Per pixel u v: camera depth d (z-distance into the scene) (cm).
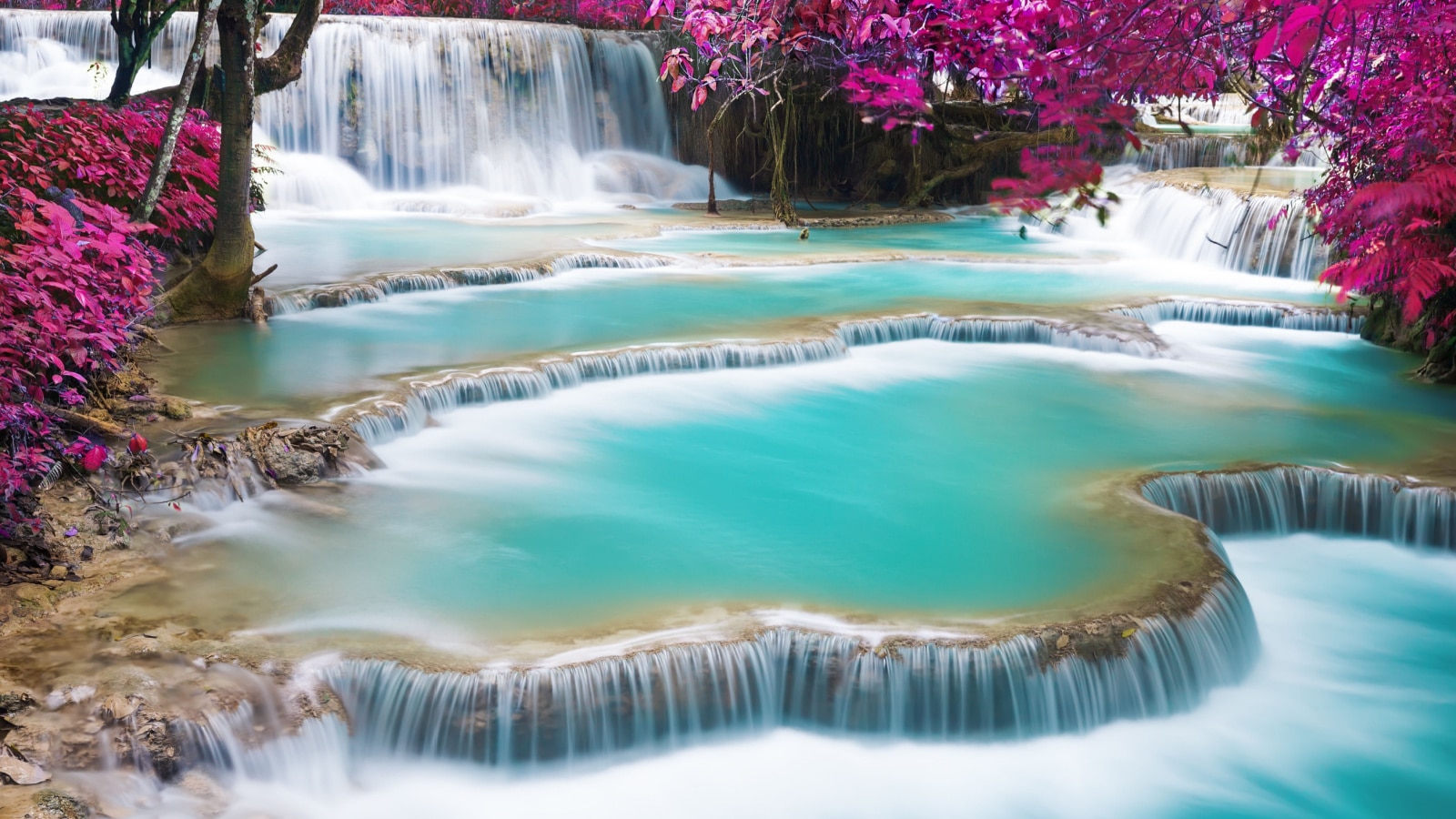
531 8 2925
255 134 2248
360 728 567
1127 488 835
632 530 766
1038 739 604
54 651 565
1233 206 1788
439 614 632
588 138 2639
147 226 816
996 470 898
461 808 545
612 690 569
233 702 540
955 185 2623
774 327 1235
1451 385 1172
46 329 650
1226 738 623
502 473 860
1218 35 284
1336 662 705
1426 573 821
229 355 1060
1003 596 667
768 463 907
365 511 773
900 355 1237
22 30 2319
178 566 666
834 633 606
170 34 2314
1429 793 589
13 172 1062
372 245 1730
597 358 1082
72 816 475
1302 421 1035
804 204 2638
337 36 2320
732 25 387
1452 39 343
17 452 670
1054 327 1278
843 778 574
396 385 961
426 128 2417
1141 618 637
